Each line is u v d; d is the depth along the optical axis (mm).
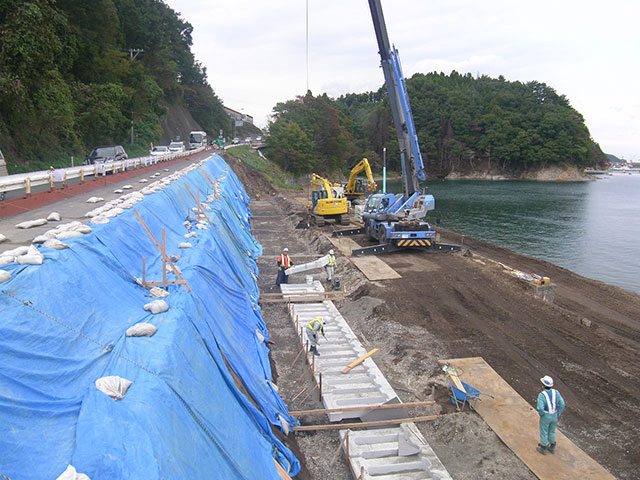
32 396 5465
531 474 8039
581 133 111750
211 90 108438
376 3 20516
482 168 117375
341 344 12922
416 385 10969
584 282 20859
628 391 10500
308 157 83688
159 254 11922
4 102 25344
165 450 5387
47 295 6945
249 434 7551
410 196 24078
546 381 8422
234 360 9359
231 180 39625
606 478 7859
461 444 8891
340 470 8406
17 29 21812
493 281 17859
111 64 45656
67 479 4410
